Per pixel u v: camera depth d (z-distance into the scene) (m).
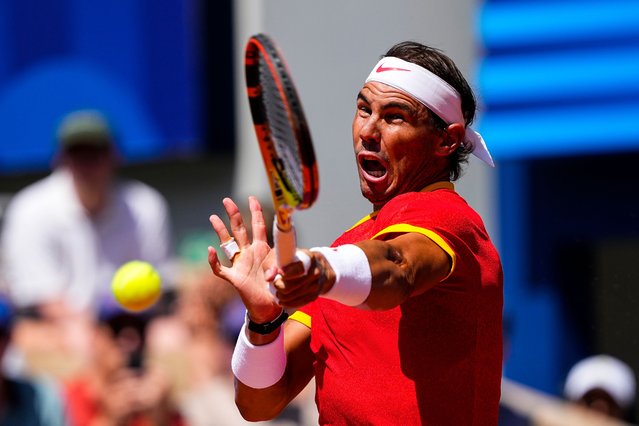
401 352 8.33
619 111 24.84
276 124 7.60
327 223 25.55
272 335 8.99
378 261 7.45
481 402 8.56
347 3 25.86
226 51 27.12
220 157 27.42
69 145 23.58
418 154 8.61
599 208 25.80
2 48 27.98
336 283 7.28
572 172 25.80
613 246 26.06
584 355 25.86
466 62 25.80
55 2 27.69
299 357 9.29
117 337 18.94
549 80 25.05
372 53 25.89
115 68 27.50
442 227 8.08
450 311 8.28
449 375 8.34
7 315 18.89
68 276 23.70
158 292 11.33
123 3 27.38
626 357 25.72
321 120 25.80
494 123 25.19
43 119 27.92
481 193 25.78
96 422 18.80
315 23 25.91
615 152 24.97
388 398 8.34
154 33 27.30
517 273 25.86
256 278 8.84
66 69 27.73
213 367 20.20
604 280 26.02
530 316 25.88
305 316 9.37
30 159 28.06
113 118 27.53
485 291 8.39
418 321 8.30
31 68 27.91
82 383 19.19
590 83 24.92
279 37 25.94
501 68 25.17
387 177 8.68
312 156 7.13
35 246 23.77
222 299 20.81
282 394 9.24
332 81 25.83
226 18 27.08
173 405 19.06
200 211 27.64
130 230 24.02
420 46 8.83
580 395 20.94
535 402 21.58
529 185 25.78
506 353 24.02
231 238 9.00
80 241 23.77
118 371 18.88
